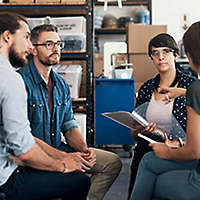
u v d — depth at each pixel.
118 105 3.99
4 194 1.62
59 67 3.92
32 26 3.85
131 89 3.97
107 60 4.57
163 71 2.41
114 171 2.28
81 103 3.89
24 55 1.80
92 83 4.20
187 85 2.35
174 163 1.69
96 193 2.26
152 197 1.69
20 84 1.62
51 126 2.31
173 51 2.41
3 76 1.59
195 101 1.47
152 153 1.78
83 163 2.09
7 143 1.63
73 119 2.48
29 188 1.66
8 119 1.57
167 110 2.39
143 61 4.69
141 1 6.90
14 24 1.74
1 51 1.73
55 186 1.72
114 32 6.90
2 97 1.58
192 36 1.49
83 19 3.87
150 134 2.35
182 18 6.80
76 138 2.37
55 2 3.83
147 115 2.47
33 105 2.21
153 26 4.71
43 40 2.35
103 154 2.30
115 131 4.01
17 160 1.71
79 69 3.89
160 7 6.87
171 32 6.86
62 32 3.86
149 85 2.54
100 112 4.02
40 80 2.25
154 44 2.42
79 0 3.83
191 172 1.55
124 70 4.09
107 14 6.97
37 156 1.65
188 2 6.79
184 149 1.53
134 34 4.70
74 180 1.77
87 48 3.90
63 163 1.77
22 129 1.59
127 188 3.01
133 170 2.46
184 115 2.34
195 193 1.45
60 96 2.36
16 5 3.82
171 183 1.53
